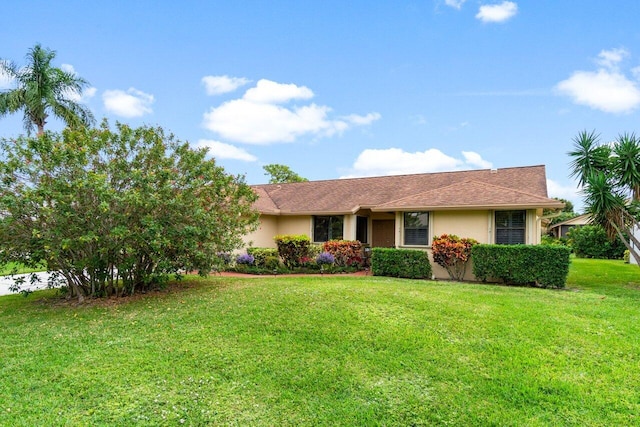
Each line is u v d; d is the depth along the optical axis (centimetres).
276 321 662
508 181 1499
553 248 1059
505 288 1016
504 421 384
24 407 406
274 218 1753
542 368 491
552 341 577
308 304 757
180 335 612
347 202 1639
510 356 524
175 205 845
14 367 502
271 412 403
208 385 455
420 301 784
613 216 1173
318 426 380
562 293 961
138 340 597
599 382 458
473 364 503
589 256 2416
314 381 464
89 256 829
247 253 1514
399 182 1775
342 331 611
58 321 720
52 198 760
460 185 1382
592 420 385
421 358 520
